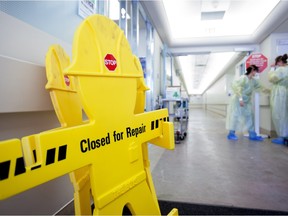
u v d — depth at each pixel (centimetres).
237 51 493
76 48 68
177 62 717
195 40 480
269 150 292
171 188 165
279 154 269
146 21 337
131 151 87
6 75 77
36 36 102
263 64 396
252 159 246
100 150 72
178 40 488
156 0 284
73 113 99
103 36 79
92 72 71
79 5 137
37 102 97
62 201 127
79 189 90
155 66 392
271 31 395
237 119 385
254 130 389
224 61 710
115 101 80
